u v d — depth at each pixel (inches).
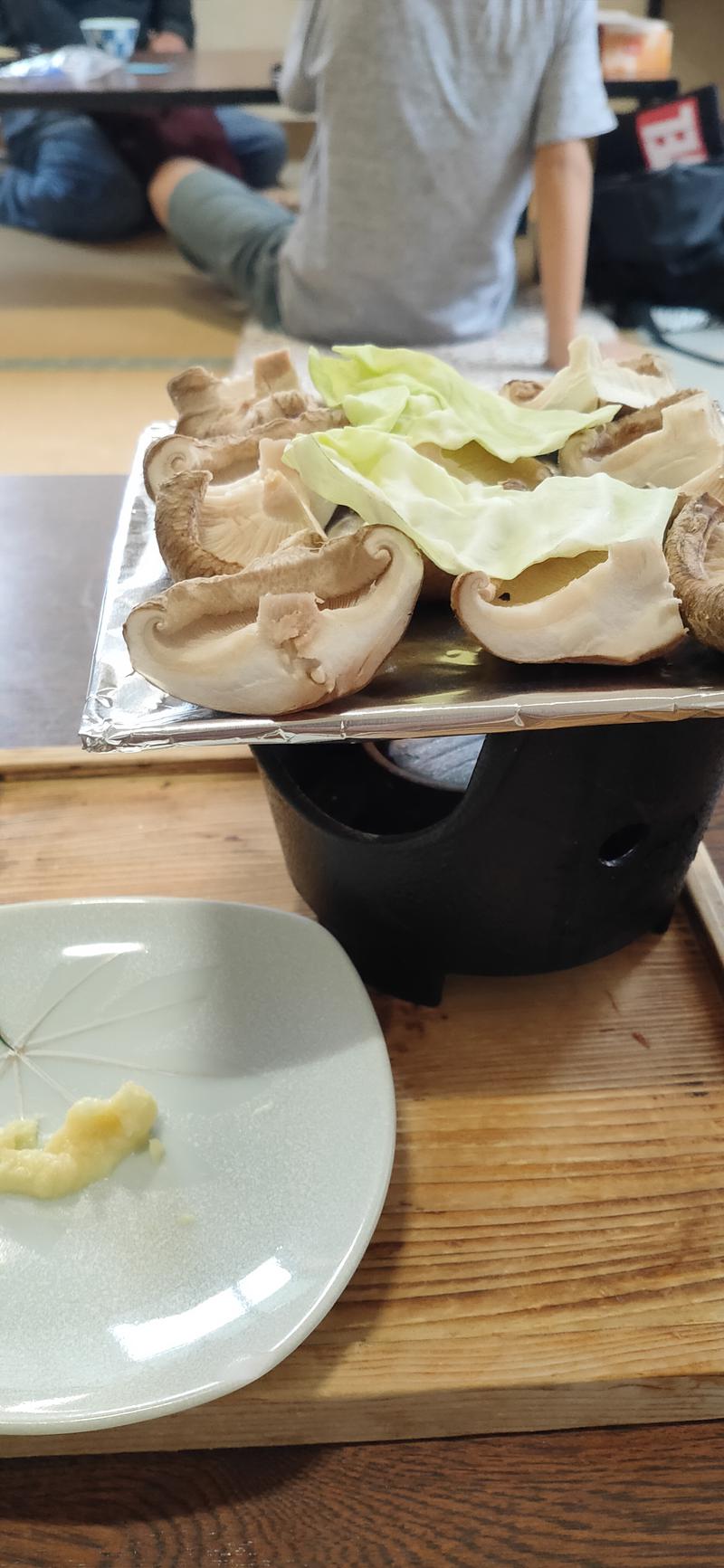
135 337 49.6
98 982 12.3
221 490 12.5
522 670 10.7
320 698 9.9
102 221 61.9
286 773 12.5
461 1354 9.7
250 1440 9.7
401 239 39.9
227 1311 9.4
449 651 11.4
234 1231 10.0
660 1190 11.1
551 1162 11.3
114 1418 8.5
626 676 10.4
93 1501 9.4
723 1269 10.4
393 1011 13.0
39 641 19.1
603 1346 9.8
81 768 16.5
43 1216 10.3
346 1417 9.6
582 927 12.5
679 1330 9.9
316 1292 9.3
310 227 41.6
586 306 50.3
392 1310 10.1
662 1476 9.5
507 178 38.6
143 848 15.3
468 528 10.7
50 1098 11.3
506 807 10.9
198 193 51.1
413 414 13.3
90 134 60.4
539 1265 10.4
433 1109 11.9
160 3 67.4
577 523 10.5
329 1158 10.4
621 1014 13.0
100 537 22.2
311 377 14.7
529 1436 9.9
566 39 35.2
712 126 49.2
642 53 50.6
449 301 42.1
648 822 11.8
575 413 13.6
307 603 9.5
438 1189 11.1
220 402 15.4
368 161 38.1
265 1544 9.1
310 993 11.9
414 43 34.8
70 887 14.6
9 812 15.9
